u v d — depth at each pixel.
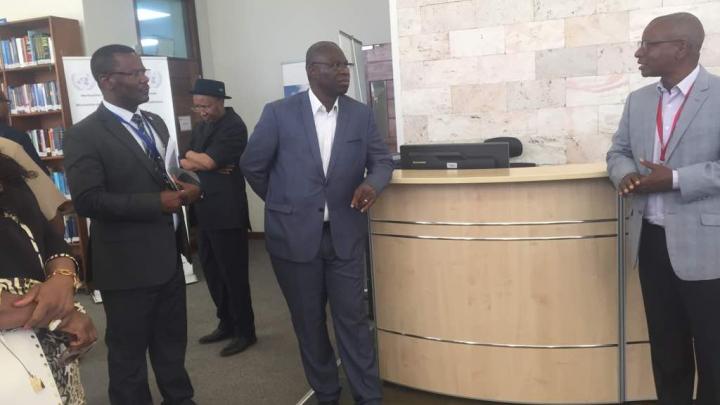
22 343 1.11
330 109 2.28
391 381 2.77
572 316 2.39
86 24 4.93
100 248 2.10
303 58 6.21
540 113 4.06
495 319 2.47
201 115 3.17
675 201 1.84
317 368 2.46
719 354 1.87
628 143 2.12
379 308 2.74
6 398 1.07
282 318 3.96
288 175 2.27
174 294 2.32
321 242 2.30
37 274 1.22
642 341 2.38
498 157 2.66
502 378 2.50
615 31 3.81
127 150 2.08
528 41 4.00
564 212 2.33
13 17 5.13
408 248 2.59
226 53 6.50
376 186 2.26
